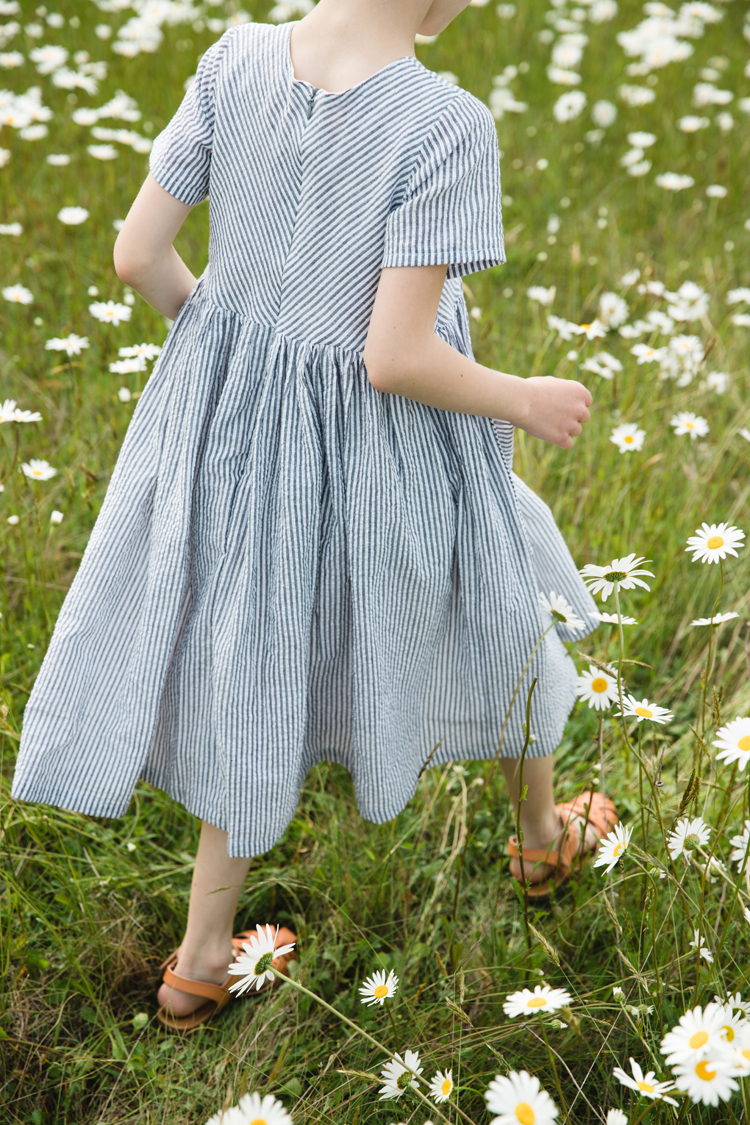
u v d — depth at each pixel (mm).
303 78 1209
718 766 1820
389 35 1194
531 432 1369
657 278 3695
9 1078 1450
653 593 2342
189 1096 1415
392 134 1166
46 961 1546
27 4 5723
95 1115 1425
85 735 1387
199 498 1328
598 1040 1437
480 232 1179
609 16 6133
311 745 1478
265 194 1247
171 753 1427
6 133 4062
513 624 1423
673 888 1520
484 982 1559
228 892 1476
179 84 4809
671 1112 1238
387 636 1366
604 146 4766
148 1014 1580
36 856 1694
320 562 1328
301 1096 1380
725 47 5984
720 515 2559
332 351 1275
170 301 1440
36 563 2260
